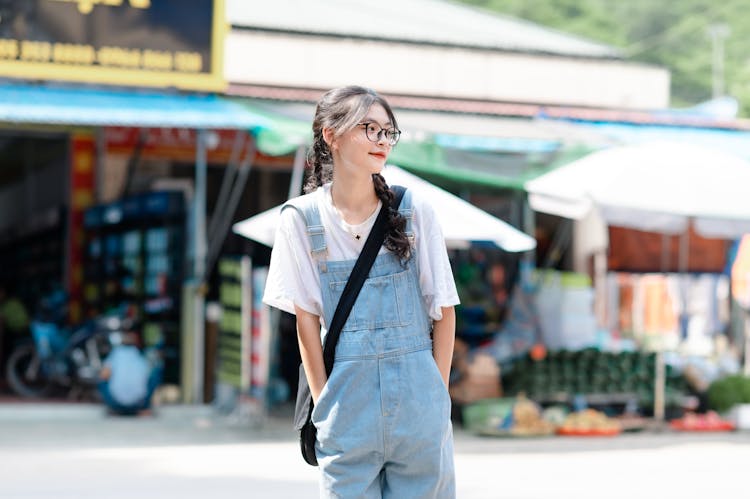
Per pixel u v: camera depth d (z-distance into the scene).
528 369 15.70
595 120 19.25
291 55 18.58
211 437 14.05
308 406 4.83
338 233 4.71
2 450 12.78
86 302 18.59
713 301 20.83
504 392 15.88
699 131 20.00
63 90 15.45
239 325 15.48
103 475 11.25
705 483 11.37
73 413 15.73
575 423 15.04
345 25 19.95
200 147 16.09
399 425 4.61
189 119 14.23
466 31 22.00
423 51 19.38
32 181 19.91
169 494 10.28
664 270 18.48
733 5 48.50
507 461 12.73
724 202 14.18
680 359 17.11
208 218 19.03
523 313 16.83
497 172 15.74
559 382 15.62
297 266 4.73
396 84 19.20
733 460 13.04
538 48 20.62
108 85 15.69
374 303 4.66
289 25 18.98
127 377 15.53
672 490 10.92
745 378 16.28
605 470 12.13
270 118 15.27
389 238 4.68
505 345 16.48
